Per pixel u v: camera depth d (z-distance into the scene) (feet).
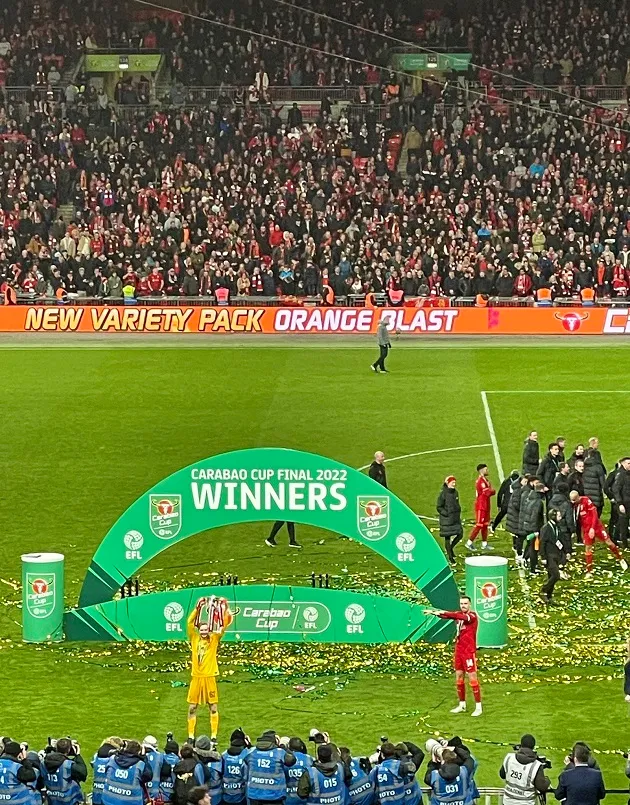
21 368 173.17
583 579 96.78
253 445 134.92
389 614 85.56
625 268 202.08
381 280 201.57
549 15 247.91
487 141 226.79
